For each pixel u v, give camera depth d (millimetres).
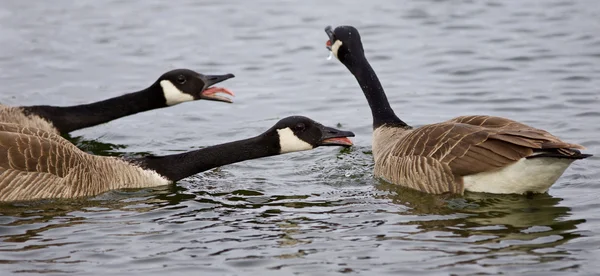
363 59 18047
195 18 27609
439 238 12742
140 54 24391
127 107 18719
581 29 25000
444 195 14570
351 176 16234
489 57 23219
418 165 14789
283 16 27703
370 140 18609
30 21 27234
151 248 12703
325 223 13609
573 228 13023
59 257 12367
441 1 28578
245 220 13906
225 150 16062
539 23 25828
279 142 15883
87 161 15430
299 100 21031
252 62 23734
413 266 11719
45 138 15219
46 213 14266
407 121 19203
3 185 14531
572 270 11453
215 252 12500
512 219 13484
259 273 11703
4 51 24453
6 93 21375
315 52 24500
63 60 23875
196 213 14328
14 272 11812
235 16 27766
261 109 20516
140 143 18719
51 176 14844
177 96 18469
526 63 22594
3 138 14758
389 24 26422
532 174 13812
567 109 19297
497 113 19375
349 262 11945
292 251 12438
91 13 28125
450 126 14781
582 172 15695
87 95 21328
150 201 15023
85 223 13805
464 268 11578
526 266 11609
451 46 24234
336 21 26922
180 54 24328
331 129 15898
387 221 13578
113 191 15586
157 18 27656
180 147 18406
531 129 13969
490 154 13938
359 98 21125
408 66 22922
